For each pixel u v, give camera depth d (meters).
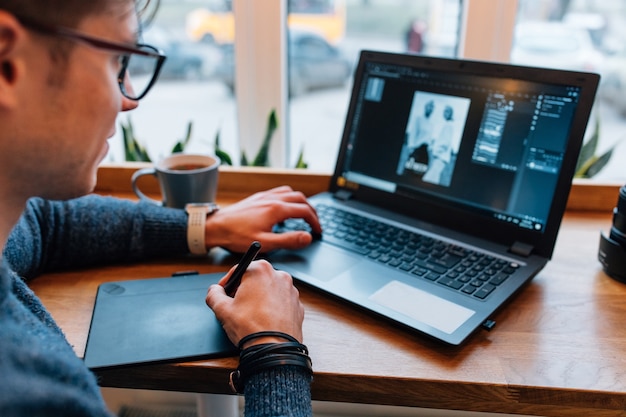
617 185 0.96
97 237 0.80
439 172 0.88
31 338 0.43
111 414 0.46
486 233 0.83
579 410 0.59
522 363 0.62
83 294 0.74
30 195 0.52
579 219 0.96
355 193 0.96
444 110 0.87
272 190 0.92
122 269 0.80
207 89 1.35
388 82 0.93
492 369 0.61
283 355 0.57
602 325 0.68
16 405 0.37
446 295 0.71
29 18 0.43
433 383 0.59
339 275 0.75
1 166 0.48
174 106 1.39
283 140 1.29
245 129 1.29
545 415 0.60
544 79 0.78
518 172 0.80
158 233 0.81
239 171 1.05
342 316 0.69
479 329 0.67
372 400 0.61
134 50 0.50
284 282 0.67
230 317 0.62
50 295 0.74
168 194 0.92
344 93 1.39
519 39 1.18
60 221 0.79
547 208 0.78
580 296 0.74
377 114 0.94
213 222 0.82
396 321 0.66
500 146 0.82
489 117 0.83
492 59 1.17
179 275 0.77
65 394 0.41
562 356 0.63
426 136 0.89
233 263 0.82
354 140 0.97
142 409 1.27
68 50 0.45
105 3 0.47
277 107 1.26
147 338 0.64
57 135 0.48
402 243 0.83
